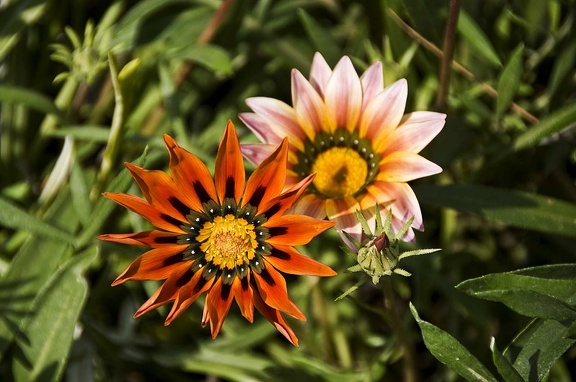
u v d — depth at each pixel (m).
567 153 0.75
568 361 0.77
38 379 0.67
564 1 0.75
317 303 0.75
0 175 0.79
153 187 0.61
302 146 0.65
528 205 0.68
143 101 0.79
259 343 0.76
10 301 0.69
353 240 0.62
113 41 0.72
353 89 0.65
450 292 0.73
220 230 0.62
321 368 0.71
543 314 0.63
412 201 0.63
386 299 0.65
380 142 0.64
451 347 0.62
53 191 0.74
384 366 0.72
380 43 0.77
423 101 0.77
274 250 0.61
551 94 0.75
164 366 0.76
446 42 0.70
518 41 0.78
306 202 0.64
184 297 0.61
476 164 0.77
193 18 0.78
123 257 0.75
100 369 0.74
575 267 0.64
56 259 0.70
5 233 0.77
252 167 0.73
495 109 0.76
